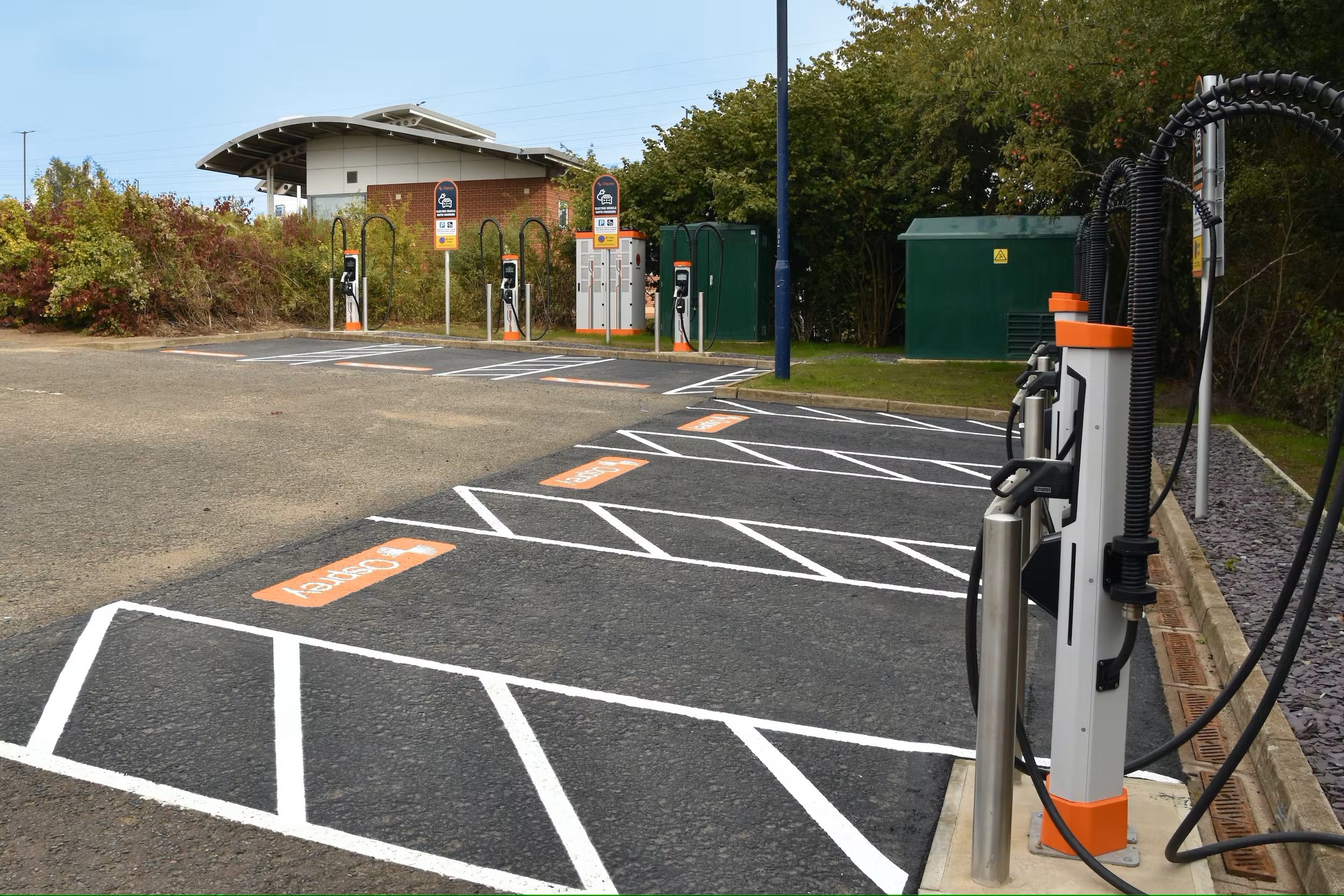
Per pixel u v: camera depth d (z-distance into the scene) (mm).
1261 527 7359
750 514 7938
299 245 24844
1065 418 3193
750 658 5020
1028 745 3180
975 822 3113
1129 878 3129
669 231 23469
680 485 8891
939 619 5641
